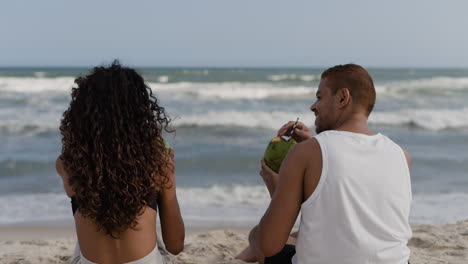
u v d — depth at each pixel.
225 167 9.57
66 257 3.97
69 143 2.04
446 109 20.36
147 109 2.11
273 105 21.75
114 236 2.12
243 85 29.92
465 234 4.58
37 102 21.66
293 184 1.99
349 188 1.92
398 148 2.08
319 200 1.95
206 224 5.88
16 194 7.48
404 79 44.44
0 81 28.09
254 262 3.63
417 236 4.48
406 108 21.33
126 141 2.02
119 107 2.04
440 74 67.56
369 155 1.98
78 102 2.06
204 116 16.27
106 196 2.02
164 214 2.33
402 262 1.99
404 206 2.02
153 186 2.17
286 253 2.44
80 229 2.20
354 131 2.06
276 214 2.03
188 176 8.79
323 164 1.94
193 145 12.01
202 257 3.87
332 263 1.95
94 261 2.19
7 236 5.39
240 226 5.82
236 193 7.51
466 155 10.91
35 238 5.32
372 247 1.92
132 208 2.06
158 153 2.12
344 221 1.92
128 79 2.12
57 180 8.45
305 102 23.17
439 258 3.84
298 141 2.63
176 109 19.47
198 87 27.84
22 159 10.10
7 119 16.00
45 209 6.66
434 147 12.21
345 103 2.08
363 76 2.09
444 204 6.89
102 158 2.00
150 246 2.21
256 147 11.80
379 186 1.96
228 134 13.90
